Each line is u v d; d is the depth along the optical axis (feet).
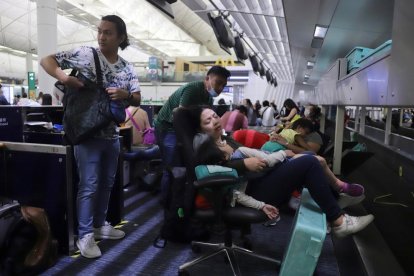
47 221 6.60
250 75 50.52
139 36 52.47
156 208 10.46
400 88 4.23
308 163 5.85
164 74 32.91
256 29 20.58
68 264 6.78
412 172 9.43
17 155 7.22
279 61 35.68
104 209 7.96
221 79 8.11
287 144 9.25
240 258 7.18
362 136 15.96
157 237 7.97
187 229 7.56
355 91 7.71
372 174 11.43
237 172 5.73
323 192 5.80
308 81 58.75
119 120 7.11
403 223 6.98
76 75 6.88
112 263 6.88
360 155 11.68
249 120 24.82
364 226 5.81
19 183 7.31
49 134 8.12
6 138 7.98
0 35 49.57
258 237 8.37
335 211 5.82
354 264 5.71
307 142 10.82
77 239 7.64
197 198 5.87
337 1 12.73
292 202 9.47
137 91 7.50
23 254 6.22
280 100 68.95
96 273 6.45
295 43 22.66
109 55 7.09
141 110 13.67
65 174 6.96
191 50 71.05
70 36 54.49
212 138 6.24
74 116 6.77
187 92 8.20
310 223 5.13
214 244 7.01
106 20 6.84
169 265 6.84
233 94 47.62
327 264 7.09
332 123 21.63
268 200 6.01
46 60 6.57
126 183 12.71
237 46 20.44
